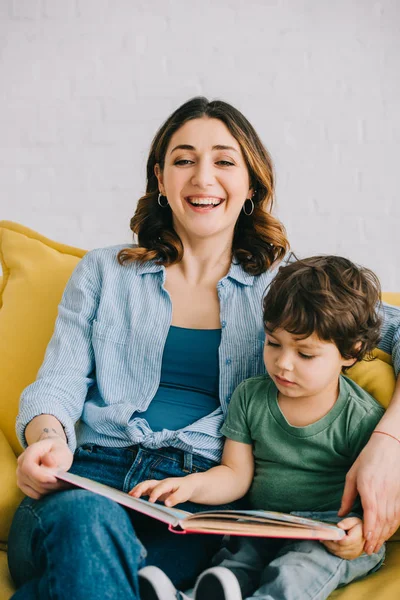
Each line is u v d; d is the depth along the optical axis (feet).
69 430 4.17
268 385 4.26
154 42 8.13
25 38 8.25
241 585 3.64
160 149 4.80
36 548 3.24
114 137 8.25
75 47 8.21
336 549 3.60
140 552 3.19
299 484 4.07
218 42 8.07
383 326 4.55
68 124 8.29
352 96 8.03
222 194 4.59
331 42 8.00
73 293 4.77
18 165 8.39
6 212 8.46
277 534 3.20
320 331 3.84
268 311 4.01
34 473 3.47
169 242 4.76
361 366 4.47
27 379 4.92
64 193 8.37
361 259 8.19
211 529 3.11
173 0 8.07
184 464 4.18
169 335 4.53
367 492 3.61
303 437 4.05
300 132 8.10
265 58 8.04
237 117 4.69
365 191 8.12
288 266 4.20
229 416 4.31
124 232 8.32
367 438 3.98
